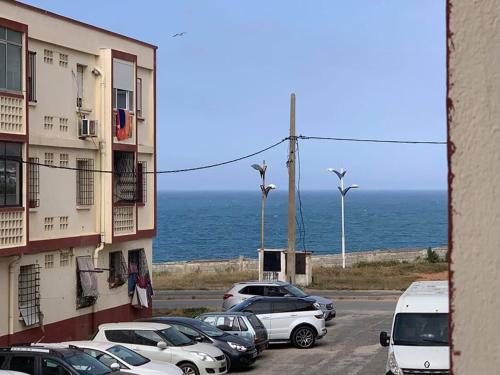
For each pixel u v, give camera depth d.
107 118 30.47
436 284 21.70
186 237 151.62
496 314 1.94
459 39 2.01
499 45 1.98
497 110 1.97
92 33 30.17
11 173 24.58
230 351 23.92
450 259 1.99
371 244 130.12
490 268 1.95
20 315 25.67
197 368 22.44
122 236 31.42
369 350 27.80
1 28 24.16
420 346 18.39
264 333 26.95
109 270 31.41
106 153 30.48
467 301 1.96
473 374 1.94
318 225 184.00
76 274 29.28
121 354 19.89
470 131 1.99
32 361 17.12
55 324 27.88
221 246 131.38
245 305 28.95
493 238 1.95
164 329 23.16
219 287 50.25
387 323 34.47
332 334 31.77
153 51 34.88
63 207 28.53
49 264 27.64
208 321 26.58
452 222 1.99
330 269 58.88
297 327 28.69
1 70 24.17
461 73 2.00
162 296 45.81
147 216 34.44
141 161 34.12
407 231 163.88
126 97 32.03
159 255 117.31
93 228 30.48
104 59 30.56
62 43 28.25
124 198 32.09
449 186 2.00
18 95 24.78
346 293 45.81
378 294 45.25
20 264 25.75
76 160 29.42
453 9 2.02
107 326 23.16
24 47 25.08
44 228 27.38
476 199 1.97
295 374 23.48
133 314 33.53
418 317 18.94
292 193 38.66
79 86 29.75
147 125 34.62
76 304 29.31
